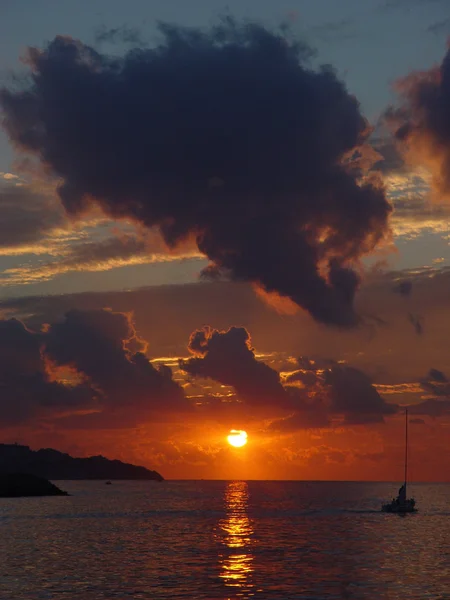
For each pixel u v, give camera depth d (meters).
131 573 87.44
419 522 173.38
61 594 73.69
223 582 81.38
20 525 158.62
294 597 73.12
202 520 176.25
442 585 80.25
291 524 165.25
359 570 91.31
